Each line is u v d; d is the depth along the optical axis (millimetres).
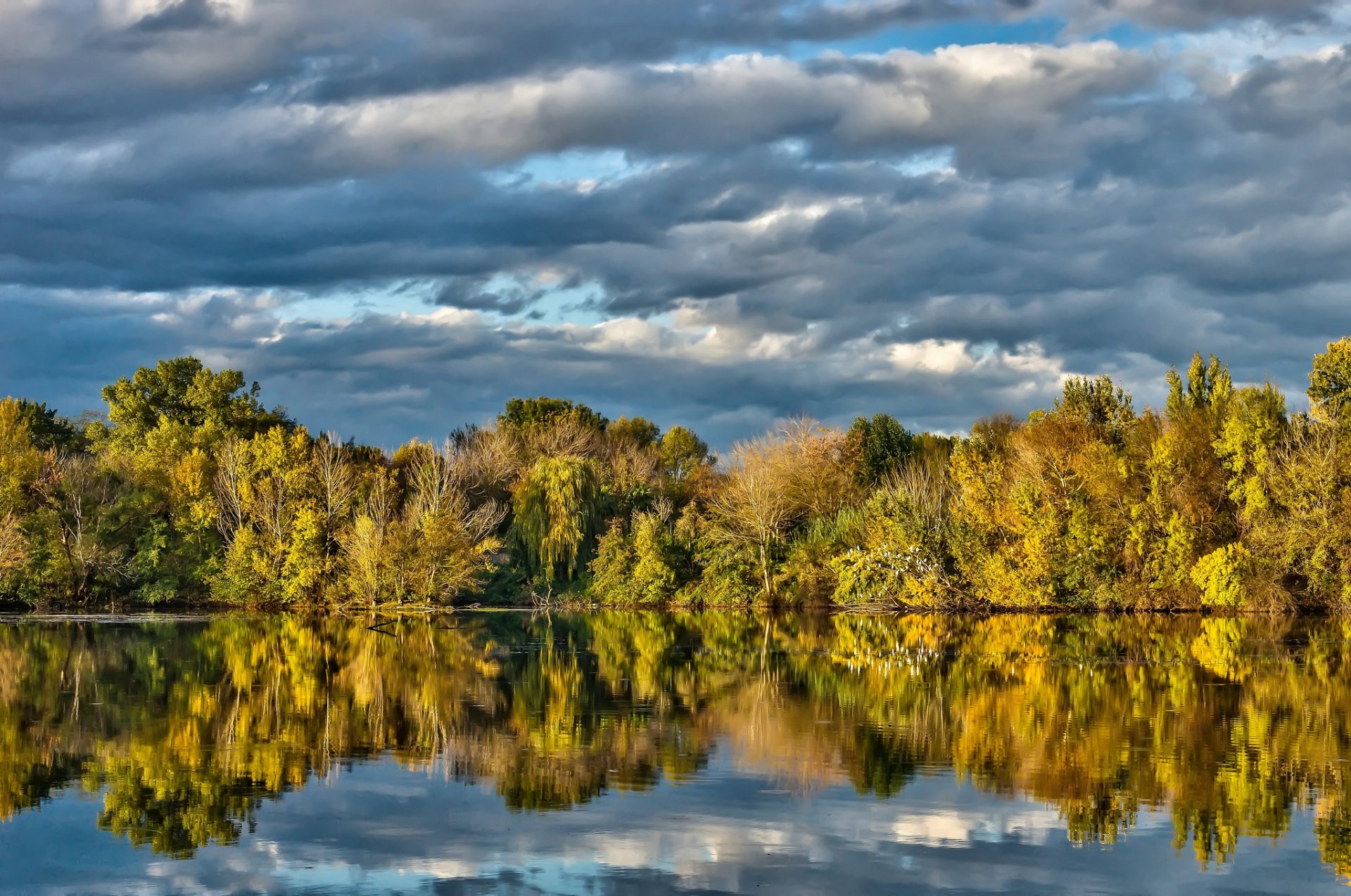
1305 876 16156
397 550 65938
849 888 15672
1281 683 33656
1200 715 28031
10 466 66812
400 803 19938
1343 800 19922
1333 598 60938
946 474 77812
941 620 60312
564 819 18891
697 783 21297
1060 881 15953
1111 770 22125
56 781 21484
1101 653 42469
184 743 25094
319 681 34906
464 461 87062
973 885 15797
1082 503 65125
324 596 67062
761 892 15500
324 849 17391
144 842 17766
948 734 25875
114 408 91750
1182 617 60906
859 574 66375
